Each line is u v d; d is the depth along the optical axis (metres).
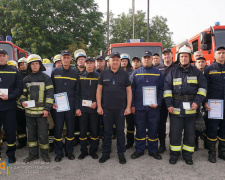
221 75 3.62
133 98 3.84
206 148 4.23
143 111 3.76
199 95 3.43
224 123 3.65
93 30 21.72
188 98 3.48
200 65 4.36
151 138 3.80
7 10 18.27
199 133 4.07
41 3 17.11
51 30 18.48
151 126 3.77
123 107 3.62
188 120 3.54
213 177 3.08
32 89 3.53
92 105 3.69
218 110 3.59
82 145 3.80
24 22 17.44
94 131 3.81
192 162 3.52
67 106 3.61
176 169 3.34
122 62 4.74
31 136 3.64
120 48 6.99
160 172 3.24
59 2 18.38
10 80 3.47
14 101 3.59
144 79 3.73
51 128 4.08
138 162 3.61
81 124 3.77
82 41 19.28
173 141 3.59
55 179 3.05
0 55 3.39
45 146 3.66
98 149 4.25
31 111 3.52
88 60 3.70
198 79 3.48
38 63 3.53
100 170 3.32
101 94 3.68
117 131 3.63
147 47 6.93
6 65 3.50
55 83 3.66
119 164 3.53
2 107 3.44
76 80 3.75
